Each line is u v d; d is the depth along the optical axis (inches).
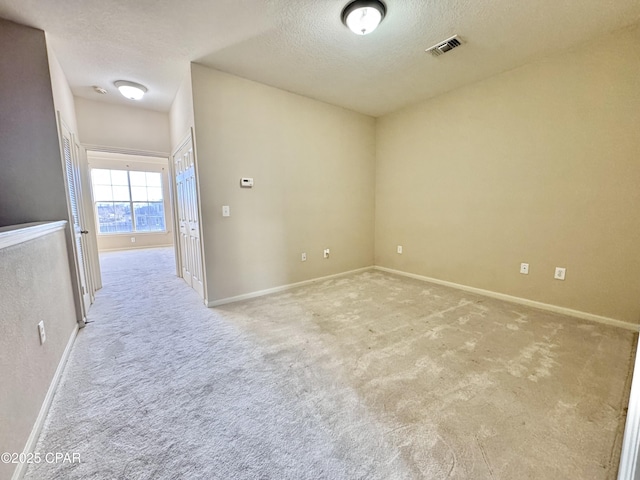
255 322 103.2
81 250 114.9
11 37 85.0
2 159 86.8
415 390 64.4
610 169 93.7
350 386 66.2
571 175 101.7
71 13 79.8
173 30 88.0
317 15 81.0
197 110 109.9
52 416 57.3
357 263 176.9
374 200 181.9
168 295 136.2
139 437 52.1
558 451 48.3
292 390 65.0
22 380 49.9
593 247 98.7
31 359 54.9
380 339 88.6
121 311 115.4
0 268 45.8
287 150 138.0
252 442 50.9
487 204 126.5
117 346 86.4
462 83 127.4
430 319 103.1
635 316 92.0
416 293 134.1
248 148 125.0
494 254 125.8
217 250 120.2
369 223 180.7
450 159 139.1
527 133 111.5
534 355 77.9
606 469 44.8
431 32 89.3
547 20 83.9
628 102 89.0
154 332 96.0
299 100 140.0
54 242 79.0
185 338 91.3
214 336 92.5
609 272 96.0
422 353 79.9
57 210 94.6
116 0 74.4
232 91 118.2
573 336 88.4
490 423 54.6
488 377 68.6
